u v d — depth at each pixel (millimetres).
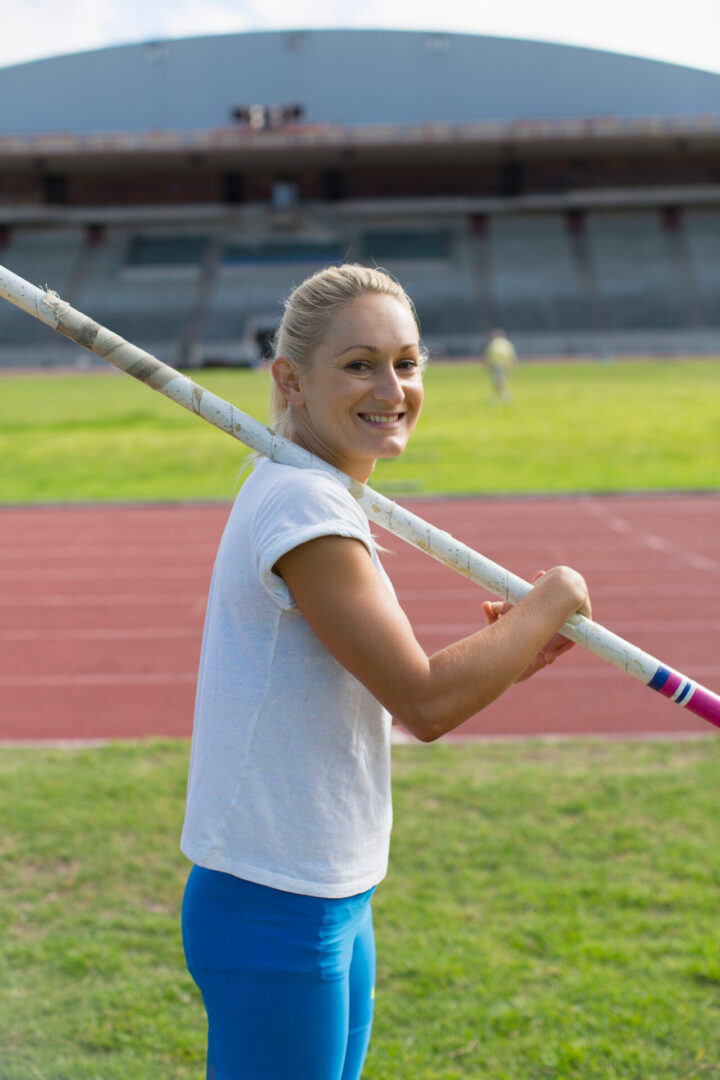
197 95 48219
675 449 15055
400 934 2904
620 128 41625
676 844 3393
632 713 4906
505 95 48188
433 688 1184
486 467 14023
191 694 5434
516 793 3842
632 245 43719
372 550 1265
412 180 45906
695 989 2623
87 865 3320
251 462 1424
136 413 21484
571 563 8570
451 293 41719
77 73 48375
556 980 2680
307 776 1256
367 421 1334
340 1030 1307
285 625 1244
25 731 4848
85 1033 2494
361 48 47781
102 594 7809
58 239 45375
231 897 1275
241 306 41375
